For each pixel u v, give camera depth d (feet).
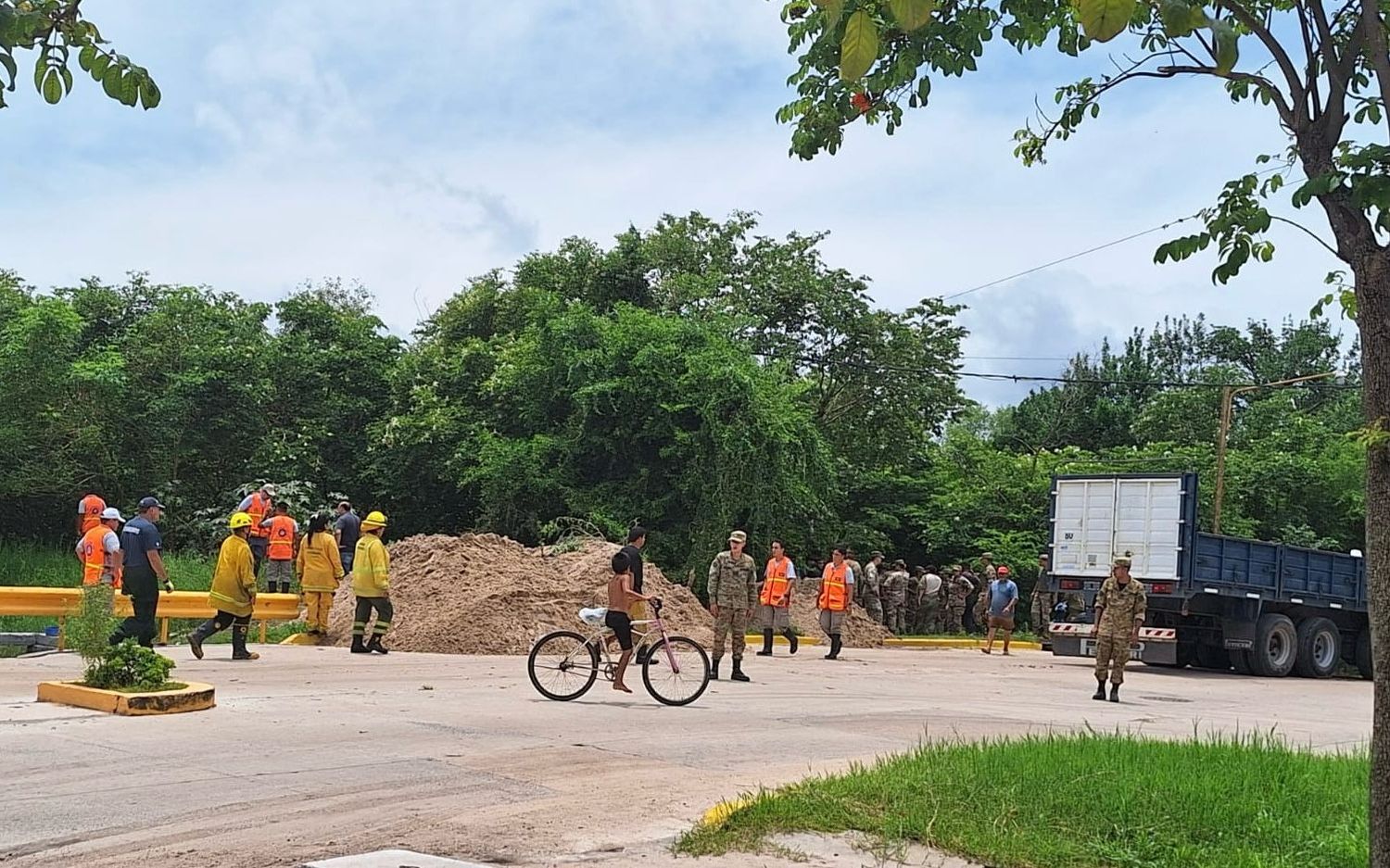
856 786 25.13
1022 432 182.50
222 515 101.50
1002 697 52.08
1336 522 127.85
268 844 21.66
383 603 59.36
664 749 32.99
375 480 110.93
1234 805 24.02
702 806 25.79
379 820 23.67
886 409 119.96
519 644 62.49
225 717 35.50
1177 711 49.98
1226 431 113.29
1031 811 23.47
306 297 123.85
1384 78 16.76
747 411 92.02
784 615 71.20
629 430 94.84
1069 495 75.00
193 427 107.96
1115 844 21.83
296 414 115.14
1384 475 16.28
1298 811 24.26
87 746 30.12
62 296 117.80
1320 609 79.61
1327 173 17.19
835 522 106.73
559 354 98.53
